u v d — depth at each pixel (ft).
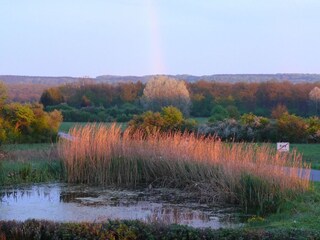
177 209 50.14
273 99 208.23
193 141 65.92
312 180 58.08
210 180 56.85
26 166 68.13
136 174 65.36
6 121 122.11
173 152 64.39
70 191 60.39
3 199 55.62
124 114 187.52
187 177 61.31
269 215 46.11
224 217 46.19
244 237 30.30
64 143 71.72
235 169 52.49
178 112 121.49
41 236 31.40
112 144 67.21
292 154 60.18
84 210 49.83
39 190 61.16
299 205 46.01
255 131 116.57
